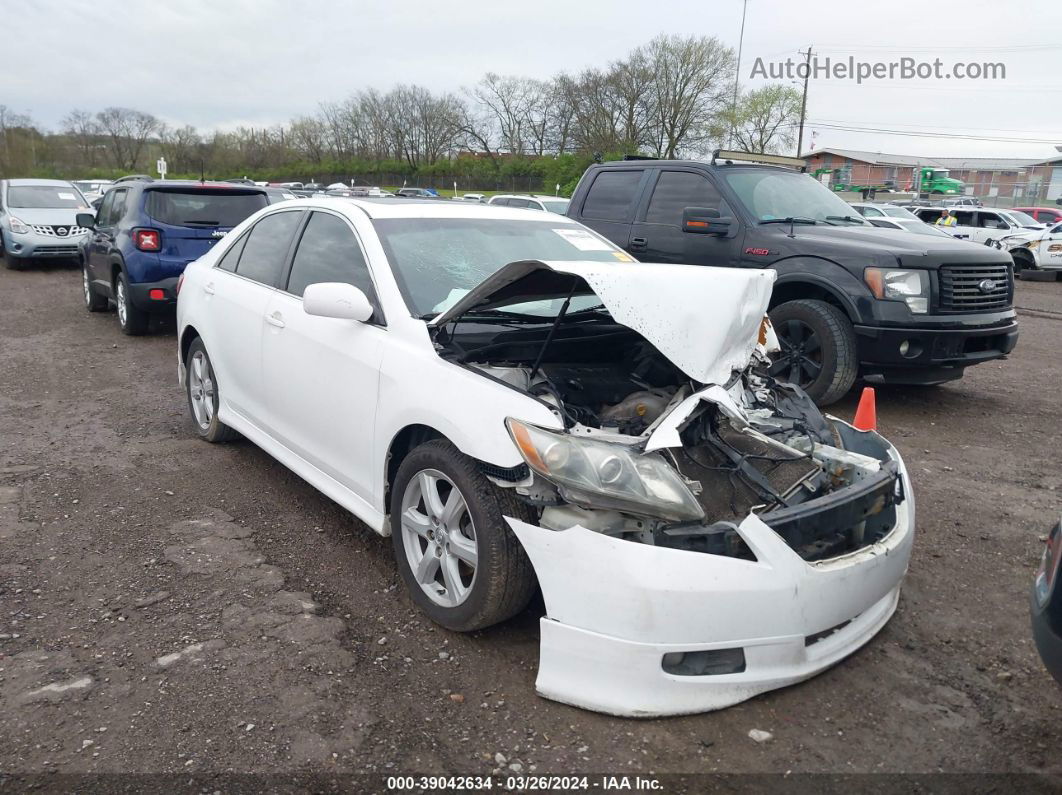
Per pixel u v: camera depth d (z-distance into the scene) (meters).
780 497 3.01
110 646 3.14
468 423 3.03
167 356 8.62
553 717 2.78
